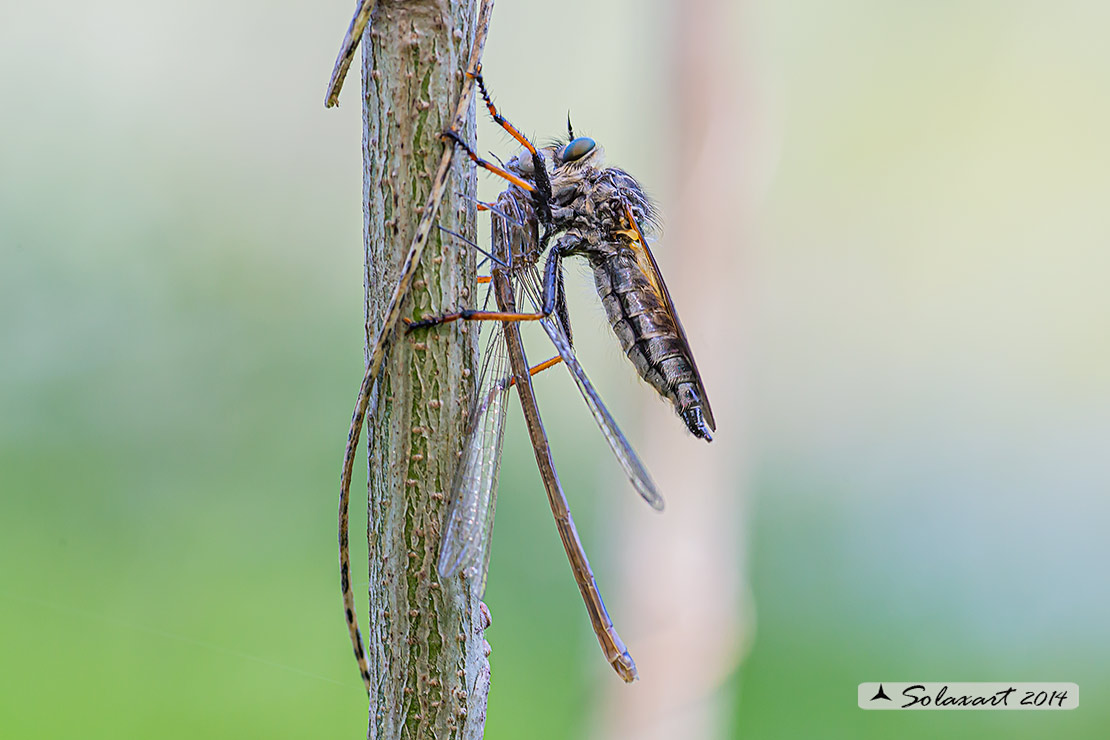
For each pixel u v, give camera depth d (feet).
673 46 1.15
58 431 1.17
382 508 0.98
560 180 1.04
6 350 1.19
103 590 1.12
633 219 1.05
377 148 0.97
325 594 1.13
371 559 0.98
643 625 1.12
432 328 0.97
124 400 1.19
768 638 1.17
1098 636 1.16
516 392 1.01
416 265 0.97
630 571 1.13
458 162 0.97
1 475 1.15
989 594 1.19
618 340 1.05
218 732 1.09
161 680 1.10
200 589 1.13
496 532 1.18
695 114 1.15
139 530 1.15
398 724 0.98
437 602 0.97
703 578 1.13
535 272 1.03
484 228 1.13
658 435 1.13
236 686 1.10
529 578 1.17
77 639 1.11
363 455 1.18
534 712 1.12
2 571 1.12
